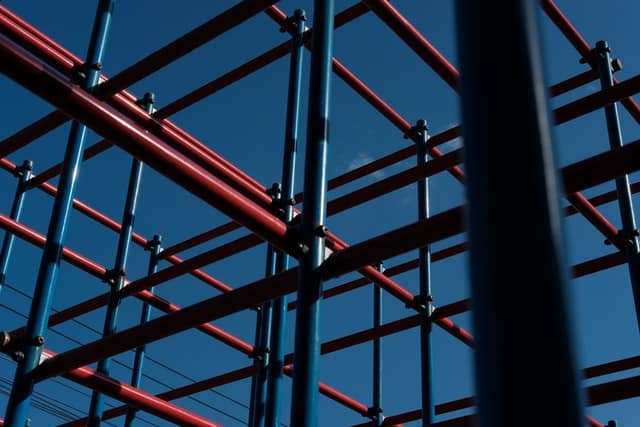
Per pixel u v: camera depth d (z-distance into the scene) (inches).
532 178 37.1
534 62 39.8
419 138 272.7
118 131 115.2
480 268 36.4
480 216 37.4
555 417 32.2
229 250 235.6
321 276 129.9
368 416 287.3
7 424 151.3
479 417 33.7
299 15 240.5
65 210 180.5
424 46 209.6
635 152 118.6
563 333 34.0
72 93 111.1
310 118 144.6
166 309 270.1
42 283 168.7
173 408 175.6
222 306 145.1
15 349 157.9
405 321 263.1
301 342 122.6
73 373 159.2
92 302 274.1
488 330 34.9
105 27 199.2
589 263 232.1
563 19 240.5
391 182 195.8
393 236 128.0
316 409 117.6
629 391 183.3
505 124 38.5
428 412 231.9
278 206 203.6
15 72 106.7
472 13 41.8
